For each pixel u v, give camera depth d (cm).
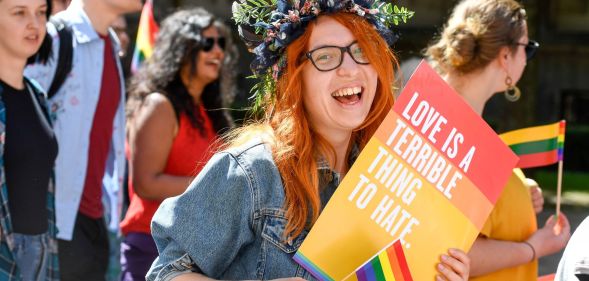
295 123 241
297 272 233
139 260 439
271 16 248
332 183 247
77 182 432
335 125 244
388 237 238
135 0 443
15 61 372
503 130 1262
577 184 1499
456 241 247
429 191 244
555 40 1709
